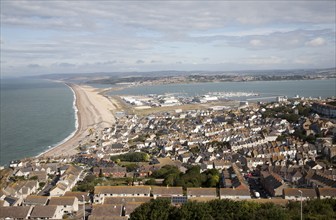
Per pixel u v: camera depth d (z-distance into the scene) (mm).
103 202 180250
